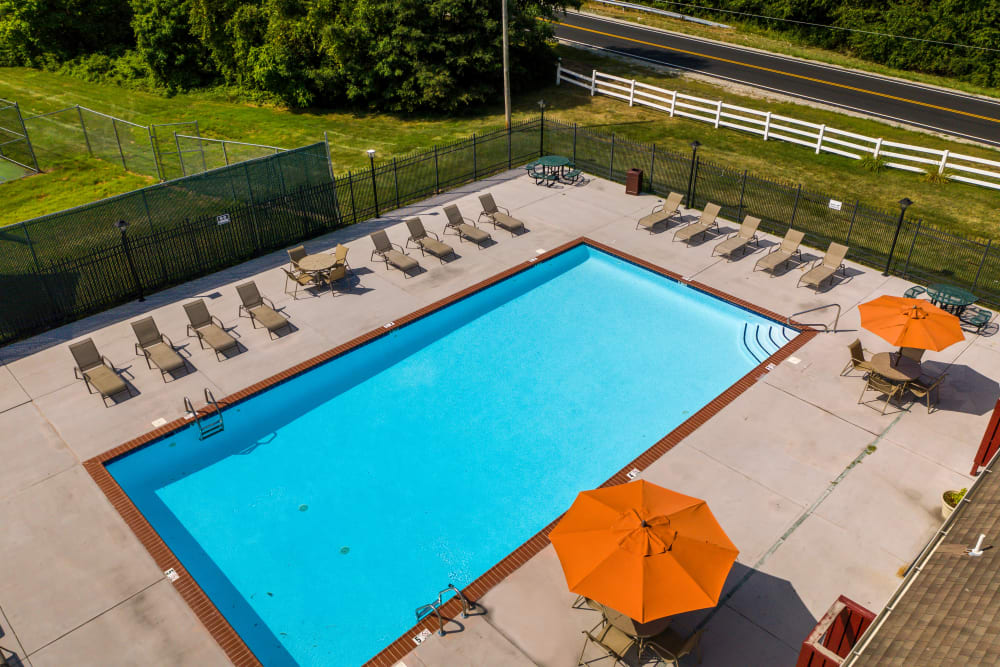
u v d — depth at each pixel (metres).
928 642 8.10
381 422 16.56
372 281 21.19
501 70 36.28
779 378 17.00
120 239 20.00
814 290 20.33
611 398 17.19
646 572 10.03
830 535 13.04
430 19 34.72
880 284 20.48
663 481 14.30
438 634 11.65
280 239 22.78
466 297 20.66
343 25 35.16
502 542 13.73
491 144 28.91
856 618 9.51
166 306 19.92
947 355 17.41
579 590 10.02
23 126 29.98
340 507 14.44
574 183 27.16
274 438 16.08
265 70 36.22
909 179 28.09
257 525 14.08
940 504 13.59
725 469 14.55
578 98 37.75
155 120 36.59
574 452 15.69
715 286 20.69
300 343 18.58
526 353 18.78
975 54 42.84
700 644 11.27
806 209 24.95
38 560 12.98
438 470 15.28
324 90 37.19
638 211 25.02
